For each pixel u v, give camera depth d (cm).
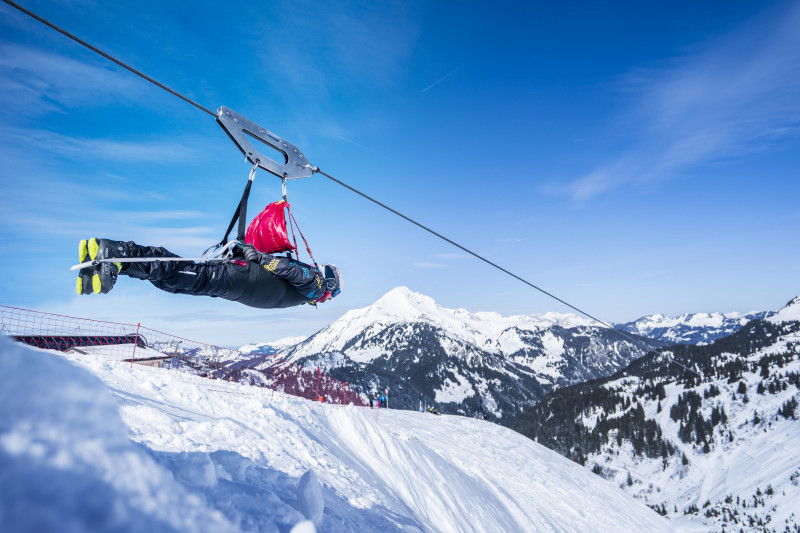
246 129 427
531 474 3064
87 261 303
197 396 1089
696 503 17762
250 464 408
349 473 1105
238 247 390
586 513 2758
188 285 355
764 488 17112
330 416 1691
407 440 2080
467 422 3903
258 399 1357
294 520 246
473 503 1884
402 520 930
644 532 2912
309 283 429
